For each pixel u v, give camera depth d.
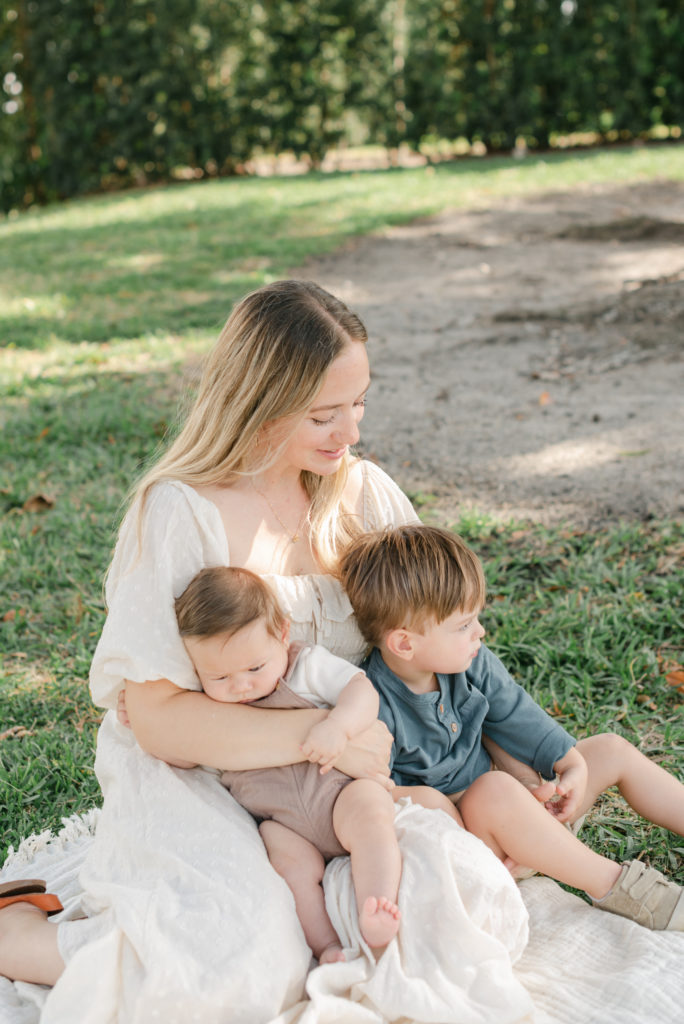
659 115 18.88
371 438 6.44
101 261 12.18
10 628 4.38
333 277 10.82
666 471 5.55
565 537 4.88
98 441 6.47
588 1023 2.16
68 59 19.20
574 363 7.68
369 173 18.14
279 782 2.34
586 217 12.80
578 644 4.00
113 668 2.36
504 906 2.24
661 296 8.86
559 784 2.57
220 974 2.05
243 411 2.39
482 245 11.87
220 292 10.29
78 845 2.97
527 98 18.94
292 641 2.49
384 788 2.35
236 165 20.39
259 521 2.52
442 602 2.44
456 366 7.84
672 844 2.93
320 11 18.73
